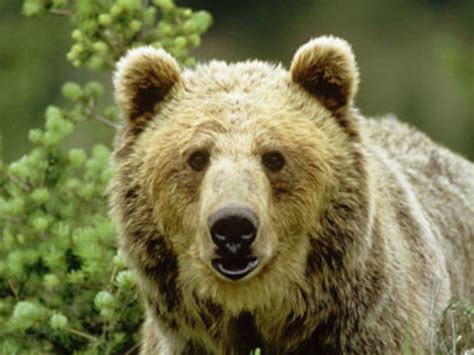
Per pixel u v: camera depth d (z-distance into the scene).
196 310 11.24
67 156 14.80
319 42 11.38
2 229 15.23
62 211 14.49
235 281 10.49
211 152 10.87
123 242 11.40
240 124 10.95
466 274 13.62
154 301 11.46
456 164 14.45
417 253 12.17
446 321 12.44
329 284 11.16
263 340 11.44
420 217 12.55
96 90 15.69
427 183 13.66
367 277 11.27
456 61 26.67
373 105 35.66
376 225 11.42
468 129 31.48
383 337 11.38
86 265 13.80
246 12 38.38
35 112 30.28
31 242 14.39
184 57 15.48
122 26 15.40
